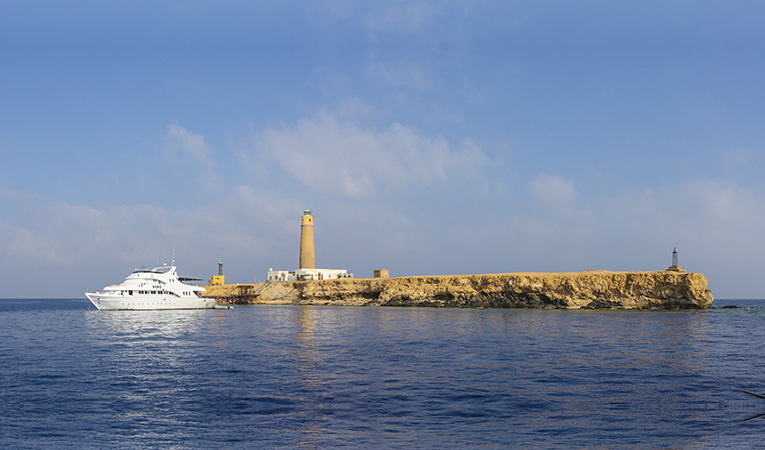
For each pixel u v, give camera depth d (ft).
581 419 77.36
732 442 67.26
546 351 145.18
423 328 224.53
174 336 196.13
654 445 66.23
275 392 93.86
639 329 214.28
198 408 83.46
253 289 607.78
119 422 76.28
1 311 478.18
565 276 394.52
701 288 364.17
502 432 71.26
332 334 199.93
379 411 81.51
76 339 187.11
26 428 73.46
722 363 125.59
